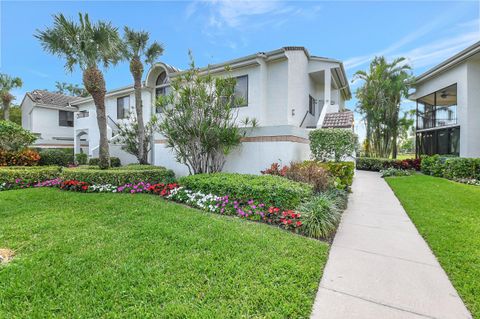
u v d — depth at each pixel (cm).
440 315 265
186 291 292
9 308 268
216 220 531
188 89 850
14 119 2911
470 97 1420
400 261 383
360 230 522
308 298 286
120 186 852
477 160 1069
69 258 369
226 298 281
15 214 589
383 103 1914
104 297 282
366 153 2064
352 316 262
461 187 925
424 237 475
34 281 313
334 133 920
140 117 1329
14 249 404
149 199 715
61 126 2597
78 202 688
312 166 761
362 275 342
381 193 901
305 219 499
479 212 605
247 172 892
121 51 1192
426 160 1424
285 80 1272
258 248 401
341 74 1559
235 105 897
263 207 579
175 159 1025
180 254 378
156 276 320
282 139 834
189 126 854
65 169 998
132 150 1427
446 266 360
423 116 1977
